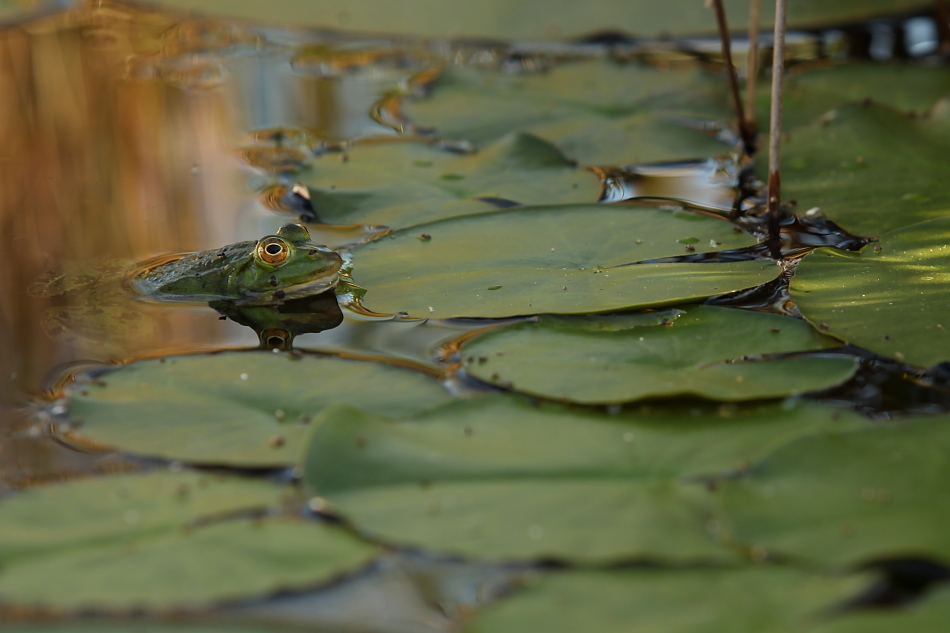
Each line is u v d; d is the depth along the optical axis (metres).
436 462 2.50
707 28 7.43
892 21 7.49
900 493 2.23
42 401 3.11
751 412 2.75
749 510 2.21
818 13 7.45
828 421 2.65
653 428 2.67
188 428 2.77
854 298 3.38
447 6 8.09
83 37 8.00
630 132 5.66
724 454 2.51
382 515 2.29
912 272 3.52
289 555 2.20
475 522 2.25
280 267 4.02
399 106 6.41
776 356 3.07
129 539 2.26
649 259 3.84
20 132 6.22
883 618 1.89
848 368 2.95
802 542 2.09
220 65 7.50
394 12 8.05
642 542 2.15
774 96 4.25
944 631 1.83
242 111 6.55
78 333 3.74
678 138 5.55
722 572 2.07
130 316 3.94
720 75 6.50
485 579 2.21
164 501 2.44
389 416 2.80
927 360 2.96
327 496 2.37
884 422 2.53
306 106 6.62
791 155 4.94
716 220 4.17
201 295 4.15
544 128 5.84
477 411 2.78
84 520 2.34
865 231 4.06
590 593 2.05
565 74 6.69
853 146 4.87
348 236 4.58
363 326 3.66
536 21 7.86
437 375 3.20
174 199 5.24
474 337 3.30
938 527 2.09
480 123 5.96
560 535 2.19
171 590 2.06
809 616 1.91
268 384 3.02
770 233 4.32
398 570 2.25
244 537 2.27
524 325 3.37
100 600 2.02
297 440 2.69
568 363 3.05
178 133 6.20
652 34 7.56
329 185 4.99
